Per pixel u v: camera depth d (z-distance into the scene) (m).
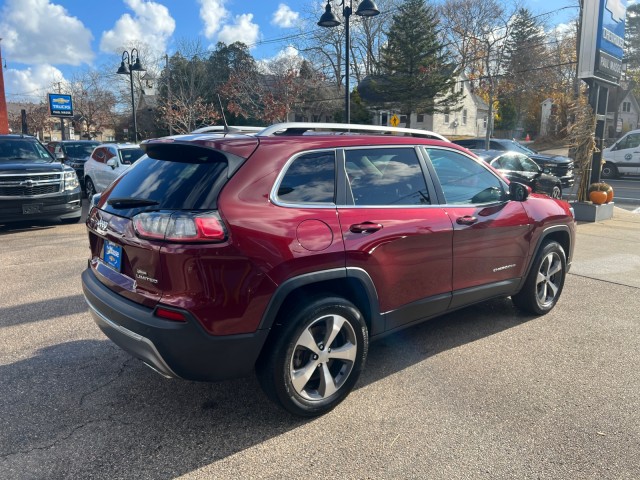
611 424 3.17
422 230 3.67
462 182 4.18
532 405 3.39
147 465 2.75
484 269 4.29
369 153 3.58
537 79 54.22
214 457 2.83
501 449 2.90
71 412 3.27
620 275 6.80
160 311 2.78
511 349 4.32
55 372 3.82
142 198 3.11
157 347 2.77
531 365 4.00
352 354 3.33
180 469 2.72
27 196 9.08
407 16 38.72
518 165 13.19
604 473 2.70
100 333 4.58
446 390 3.59
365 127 3.86
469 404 3.40
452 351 4.27
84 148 17.97
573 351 4.28
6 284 6.06
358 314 3.32
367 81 42.41
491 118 38.88
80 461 2.77
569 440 2.99
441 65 40.41
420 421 3.19
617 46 12.46
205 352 2.79
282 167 3.08
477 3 48.00
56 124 64.00
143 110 53.03
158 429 3.10
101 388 3.59
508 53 52.94
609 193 12.36
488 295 4.44
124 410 3.31
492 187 4.47
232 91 37.59
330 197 3.26
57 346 4.30
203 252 2.71
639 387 3.65
